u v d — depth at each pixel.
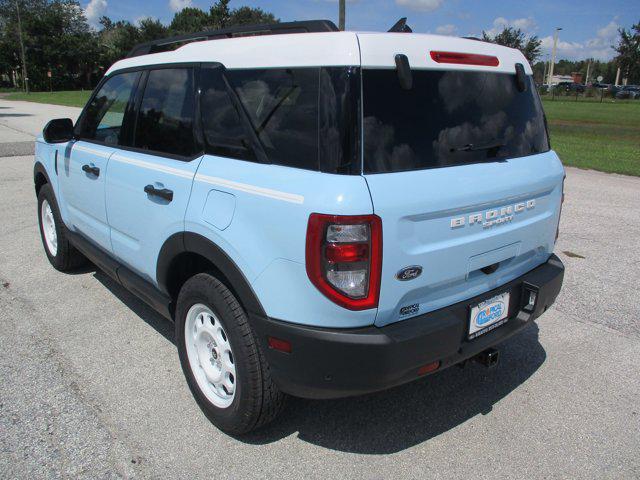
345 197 2.16
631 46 62.91
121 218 3.53
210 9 47.78
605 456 2.79
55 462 2.67
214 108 2.84
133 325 4.11
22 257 5.57
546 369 3.62
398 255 2.29
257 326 2.48
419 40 2.51
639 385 3.44
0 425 2.93
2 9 72.88
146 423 2.99
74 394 3.23
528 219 2.96
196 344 3.02
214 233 2.63
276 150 2.46
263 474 2.63
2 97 46.16
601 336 4.08
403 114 2.39
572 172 11.60
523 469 2.70
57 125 4.14
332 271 2.22
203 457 2.74
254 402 2.64
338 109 2.25
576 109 38.12
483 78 2.79
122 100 3.71
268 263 2.39
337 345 2.29
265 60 2.60
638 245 6.29
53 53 72.38
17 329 4.02
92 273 5.14
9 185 8.98
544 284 3.00
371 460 2.75
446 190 2.41
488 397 3.31
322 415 3.11
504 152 2.82
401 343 2.31
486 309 2.77
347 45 2.29
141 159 3.29
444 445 2.87
